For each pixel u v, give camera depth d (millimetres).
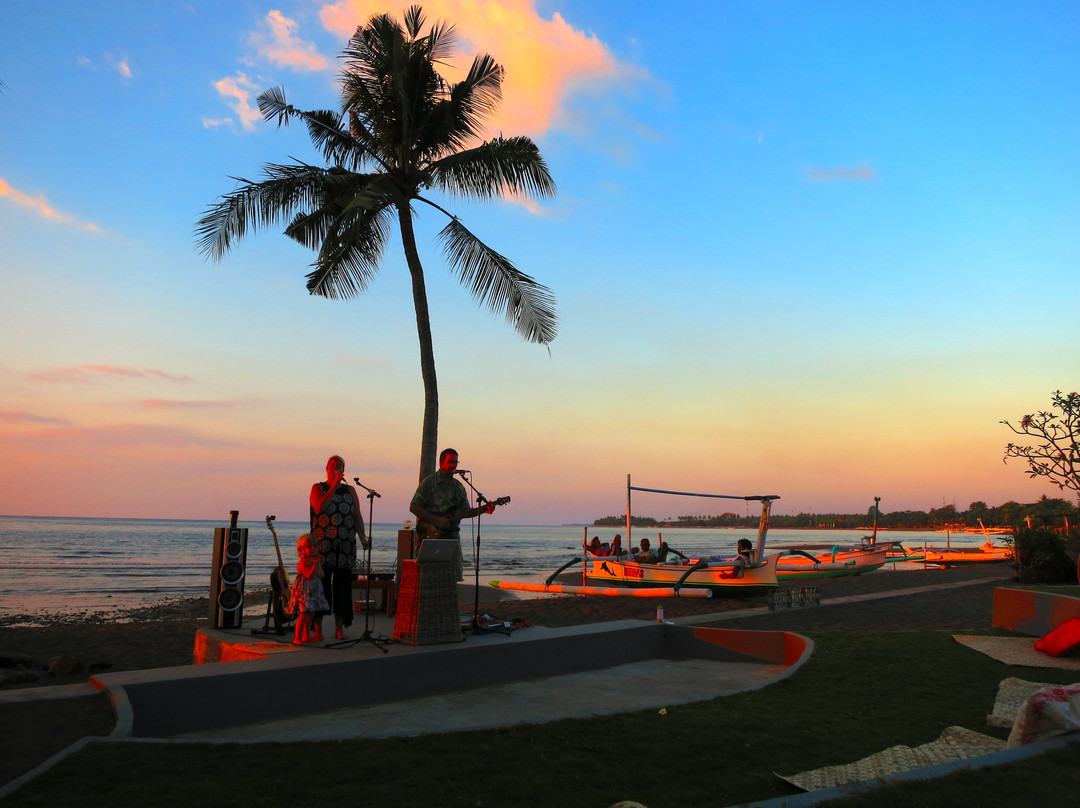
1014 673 6043
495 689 5988
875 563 27547
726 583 19562
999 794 2627
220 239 12219
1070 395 16422
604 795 3207
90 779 3189
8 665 9656
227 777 3324
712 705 5055
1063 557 17453
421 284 13016
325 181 12703
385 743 4016
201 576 35781
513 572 35969
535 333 13547
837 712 4816
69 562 45281
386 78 13125
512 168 13281
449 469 6543
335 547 6391
